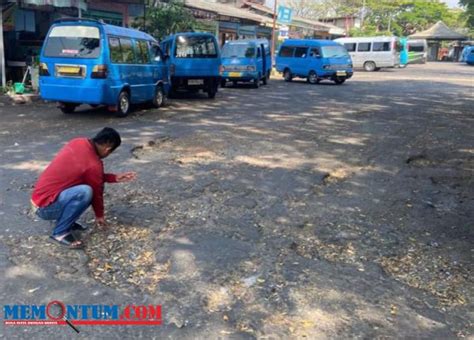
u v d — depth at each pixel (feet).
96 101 34.76
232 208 18.19
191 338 10.34
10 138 28.58
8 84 48.52
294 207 18.61
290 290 12.44
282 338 10.43
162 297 11.94
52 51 34.99
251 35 113.09
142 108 42.68
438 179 23.41
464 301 12.28
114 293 12.05
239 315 11.25
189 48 51.37
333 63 76.38
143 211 17.48
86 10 56.70
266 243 15.23
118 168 22.84
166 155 25.67
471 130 36.70
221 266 13.61
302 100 53.21
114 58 35.24
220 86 68.59
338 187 21.47
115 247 14.55
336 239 15.80
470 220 18.07
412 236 16.37
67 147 14.39
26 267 13.15
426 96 60.80
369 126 37.19
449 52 246.06
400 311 11.69
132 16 67.87
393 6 219.82
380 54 123.44
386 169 24.86
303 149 28.48
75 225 15.52
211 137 30.68
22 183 20.15
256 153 26.94
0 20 47.50
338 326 10.96
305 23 144.46
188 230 15.98
